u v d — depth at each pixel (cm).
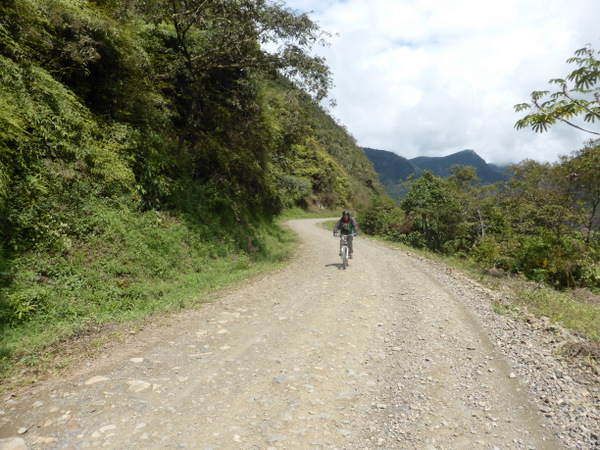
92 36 844
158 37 1230
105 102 946
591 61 297
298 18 1035
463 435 273
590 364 368
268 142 1691
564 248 1167
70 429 272
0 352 397
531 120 333
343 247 1045
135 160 887
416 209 2559
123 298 629
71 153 743
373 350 446
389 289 768
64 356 407
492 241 1325
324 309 623
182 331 508
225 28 1066
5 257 550
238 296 714
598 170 1260
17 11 644
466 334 489
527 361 394
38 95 675
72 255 642
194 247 983
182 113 1345
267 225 1925
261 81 1469
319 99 1172
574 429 272
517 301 649
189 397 328
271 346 457
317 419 298
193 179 1260
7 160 595
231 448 258
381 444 265
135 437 266
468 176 3048
